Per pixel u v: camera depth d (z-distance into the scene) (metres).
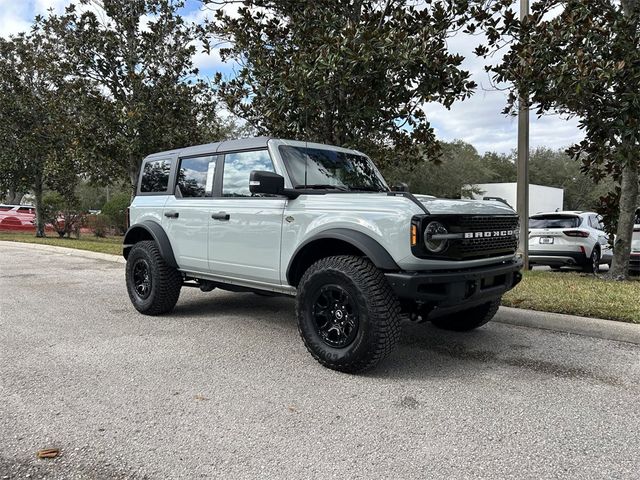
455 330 5.29
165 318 5.92
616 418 3.12
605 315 5.25
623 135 6.59
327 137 7.77
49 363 4.15
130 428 2.95
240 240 4.90
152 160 6.43
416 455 2.65
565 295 6.30
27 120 19.55
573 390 3.59
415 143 8.44
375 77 6.71
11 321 5.69
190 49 14.05
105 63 13.84
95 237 24.80
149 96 14.01
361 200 4.03
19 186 22.08
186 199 5.64
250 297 7.37
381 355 3.78
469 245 3.94
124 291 7.83
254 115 8.65
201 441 2.80
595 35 6.38
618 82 6.39
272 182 4.16
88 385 3.65
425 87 6.68
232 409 3.24
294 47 7.64
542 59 6.60
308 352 4.54
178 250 5.70
